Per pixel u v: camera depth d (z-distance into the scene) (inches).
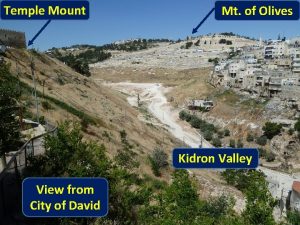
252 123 5044.3
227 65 7460.6
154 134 3575.3
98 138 2091.5
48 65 3890.3
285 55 7578.7
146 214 890.7
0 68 829.8
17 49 3582.7
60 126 711.7
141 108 6171.3
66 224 617.9
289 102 4960.6
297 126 4404.5
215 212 1227.9
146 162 2064.5
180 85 7583.7
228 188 2059.5
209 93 6476.4
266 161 4178.2
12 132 808.3
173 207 967.6
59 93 3006.9
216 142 4746.6
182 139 4744.1
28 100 1982.0
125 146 2266.2
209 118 5684.1
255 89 5679.1
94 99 3646.7
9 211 628.1
